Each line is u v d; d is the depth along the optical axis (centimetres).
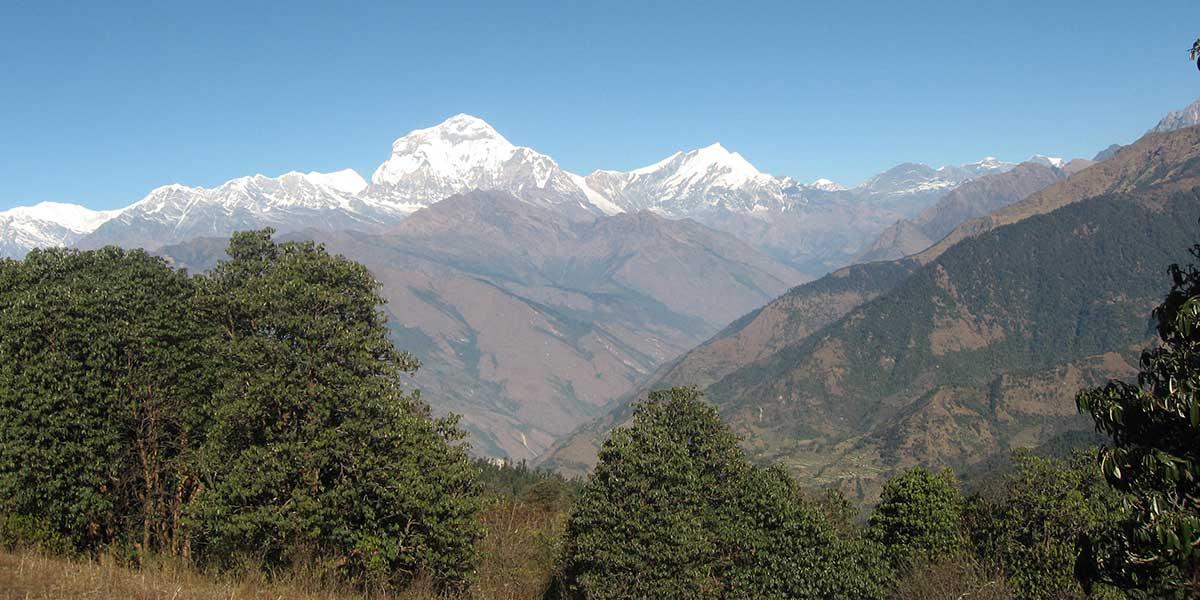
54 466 2673
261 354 2773
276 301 2866
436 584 3011
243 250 3356
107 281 3036
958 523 4131
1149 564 1359
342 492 2709
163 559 2658
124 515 3030
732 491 3512
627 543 3145
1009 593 3450
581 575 3288
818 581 3338
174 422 3058
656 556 3094
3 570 2031
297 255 3200
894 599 3716
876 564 3725
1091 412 1309
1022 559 3669
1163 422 1234
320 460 2680
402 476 2759
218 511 2625
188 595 2088
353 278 3145
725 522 3409
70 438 2747
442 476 2898
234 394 2750
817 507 3888
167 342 2994
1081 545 1460
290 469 2662
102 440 2767
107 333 2820
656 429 3481
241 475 2645
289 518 2631
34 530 2689
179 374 3005
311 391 2734
